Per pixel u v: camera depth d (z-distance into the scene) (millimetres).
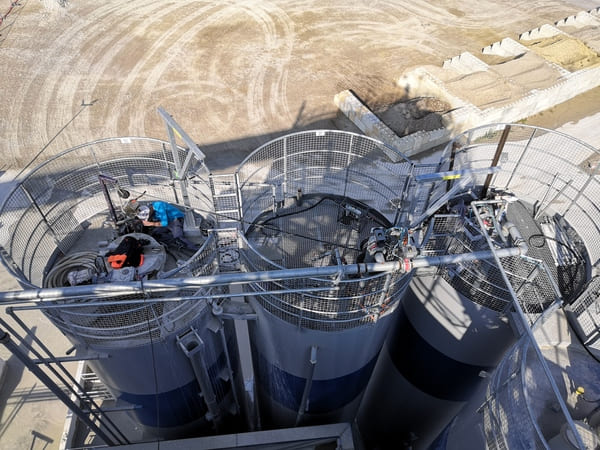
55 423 17359
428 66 33031
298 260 11016
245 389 16375
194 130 28609
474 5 43375
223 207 12523
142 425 13719
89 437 16375
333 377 11367
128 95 31250
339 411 13344
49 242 11602
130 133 28375
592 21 40656
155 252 10688
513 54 36094
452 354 12164
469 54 34531
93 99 30828
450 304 11062
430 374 13414
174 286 7465
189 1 41812
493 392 8266
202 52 35469
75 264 10492
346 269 7652
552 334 9391
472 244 10289
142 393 11438
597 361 9008
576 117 31688
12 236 11008
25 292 7172
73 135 28125
